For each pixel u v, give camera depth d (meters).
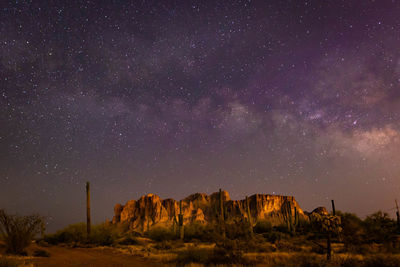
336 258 12.85
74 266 15.06
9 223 19.78
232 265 13.30
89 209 35.66
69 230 33.78
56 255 20.48
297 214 55.66
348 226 20.41
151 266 14.73
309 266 12.20
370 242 20.86
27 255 19.34
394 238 21.88
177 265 14.58
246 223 20.05
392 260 12.02
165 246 27.16
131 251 23.16
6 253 18.86
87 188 36.50
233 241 16.05
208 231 19.89
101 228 34.88
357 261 12.14
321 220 12.71
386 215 25.92
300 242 26.78
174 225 46.38
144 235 49.12
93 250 25.45
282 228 54.12
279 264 13.20
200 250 17.55
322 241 26.14
